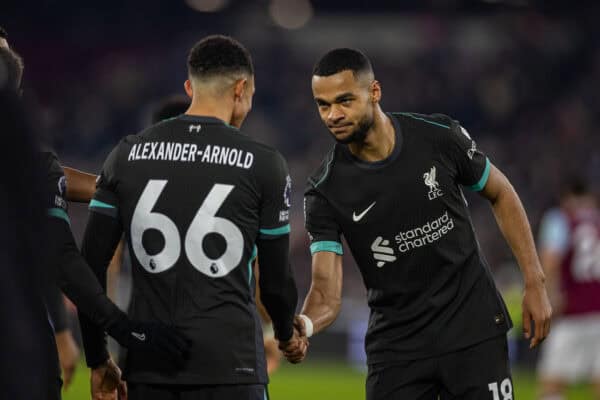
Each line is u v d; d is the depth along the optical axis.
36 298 9.08
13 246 8.83
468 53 86.56
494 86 83.88
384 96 83.81
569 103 83.12
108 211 14.34
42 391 8.92
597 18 87.81
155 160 14.09
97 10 86.19
